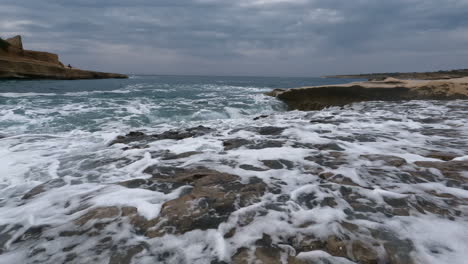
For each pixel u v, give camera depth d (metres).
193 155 3.81
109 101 11.39
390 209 2.11
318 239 1.72
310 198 2.32
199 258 1.57
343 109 10.39
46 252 1.64
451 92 11.56
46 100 11.02
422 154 3.72
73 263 1.53
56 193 2.56
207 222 1.94
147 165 3.43
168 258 1.58
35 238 1.80
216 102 12.09
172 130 6.20
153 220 1.98
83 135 5.70
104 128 6.69
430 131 5.41
